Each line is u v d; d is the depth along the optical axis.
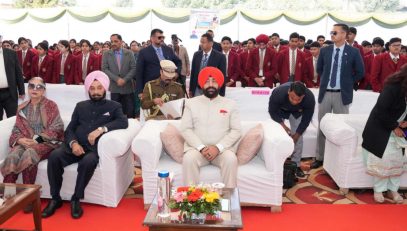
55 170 3.34
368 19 11.09
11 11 12.57
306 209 3.44
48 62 7.43
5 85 5.09
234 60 6.64
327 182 4.15
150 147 3.31
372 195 3.78
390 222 3.17
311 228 3.06
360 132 4.08
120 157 3.53
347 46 4.38
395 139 3.42
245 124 3.91
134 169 4.45
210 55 5.21
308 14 11.37
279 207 3.36
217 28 9.75
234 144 3.53
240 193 3.34
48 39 12.80
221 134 3.46
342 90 4.41
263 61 6.36
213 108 3.51
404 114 3.33
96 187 3.45
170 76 4.21
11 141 3.55
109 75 5.88
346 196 3.76
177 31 11.98
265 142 3.36
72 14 12.27
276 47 7.48
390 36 11.27
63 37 12.76
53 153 3.37
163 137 3.46
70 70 7.24
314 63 6.09
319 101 4.59
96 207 3.47
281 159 3.27
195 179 3.21
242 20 11.61
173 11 11.84
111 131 3.51
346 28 4.32
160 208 2.33
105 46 10.23
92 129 3.57
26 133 3.60
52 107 3.72
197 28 9.73
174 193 2.43
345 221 3.19
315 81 6.17
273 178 3.30
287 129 3.91
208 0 16.62
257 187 3.32
